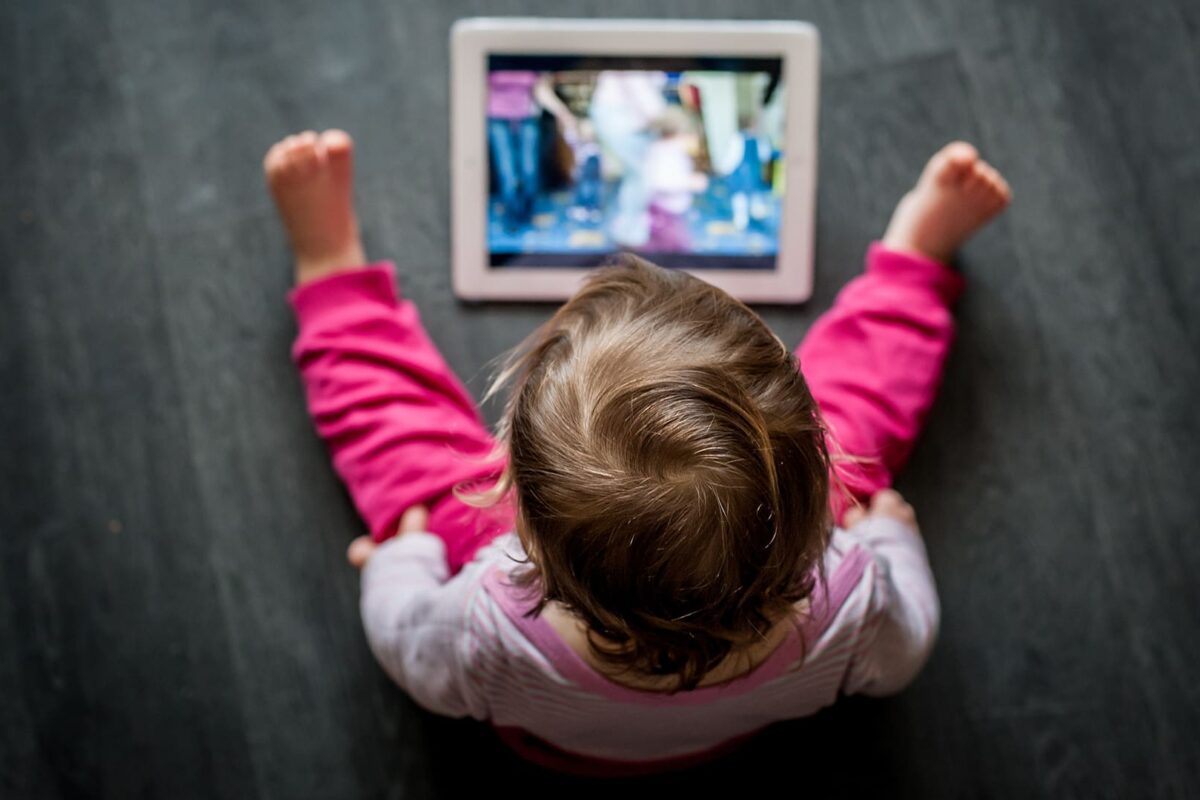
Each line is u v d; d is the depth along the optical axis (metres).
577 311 0.57
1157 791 0.89
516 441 0.53
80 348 0.91
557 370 0.52
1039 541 0.90
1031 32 0.91
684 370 0.49
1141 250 0.91
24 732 0.90
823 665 0.64
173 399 0.91
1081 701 0.89
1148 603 0.90
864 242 0.91
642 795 0.89
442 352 0.91
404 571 0.78
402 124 0.92
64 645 0.90
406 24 0.92
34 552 0.90
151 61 0.92
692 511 0.50
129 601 0.90
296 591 0.90
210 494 0.91
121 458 0.91
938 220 0.86
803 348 0.87
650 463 0.49
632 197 0.88
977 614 0.90
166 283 0.91
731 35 0.87
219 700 0.90
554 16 0.92
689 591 0.52
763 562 0.52
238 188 0.92
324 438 0.87
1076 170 0.91
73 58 0.92
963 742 0.89
